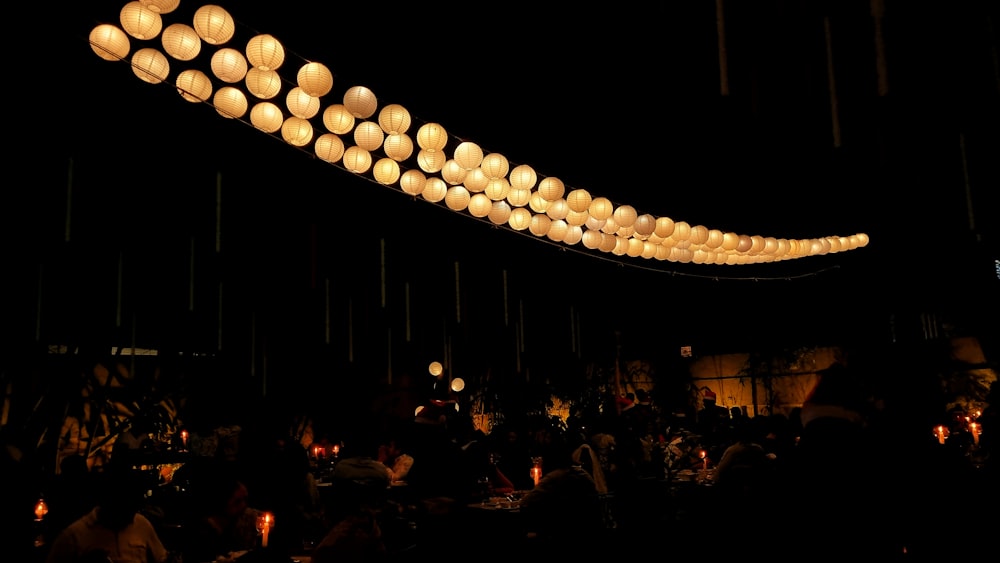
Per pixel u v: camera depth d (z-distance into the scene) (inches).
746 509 166.7
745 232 402.9
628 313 608.4
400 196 397.1
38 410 325.4
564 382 560.4
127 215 348.8
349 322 459.2
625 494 264.2
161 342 386.3
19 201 301.6
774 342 566.9
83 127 280.1
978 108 211.8
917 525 125.1
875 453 126.6
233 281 406.6
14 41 215.5
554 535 225.3
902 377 343.9
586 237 246.2
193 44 151.3
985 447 215.5
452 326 504.1
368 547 138.7
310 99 169.9
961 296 476.1
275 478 225.9
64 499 202.2
